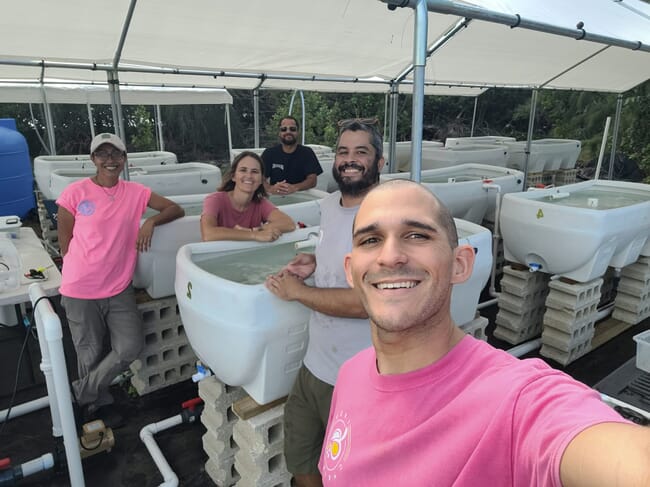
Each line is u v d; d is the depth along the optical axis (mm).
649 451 601
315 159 4910
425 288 902
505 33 4371
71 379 3441
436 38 4426
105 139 2729
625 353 3826
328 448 1128
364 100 17266
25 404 3080
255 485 2197
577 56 5270
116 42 3750
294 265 2088
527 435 743
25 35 3443
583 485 627
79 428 2762
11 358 3418
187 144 16922
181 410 3137
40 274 2740
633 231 3578
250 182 2865
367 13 3625
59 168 6266
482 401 836
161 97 8109
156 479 2580
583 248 3383
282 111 17359
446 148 8406
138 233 2932
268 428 2180
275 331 2012
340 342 1873
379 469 939
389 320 909
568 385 801
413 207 922
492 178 5570
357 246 973
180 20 3506
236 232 2686
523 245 3742
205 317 2072
